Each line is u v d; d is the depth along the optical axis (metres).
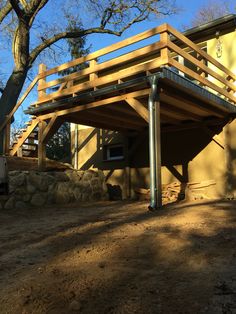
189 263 4.75
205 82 9.85
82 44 22.45
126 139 13.98
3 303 4.00
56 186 10.95
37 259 5.28
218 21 11.60
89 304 3.88
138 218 7.48
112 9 17.39
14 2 14.59
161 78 8.31
